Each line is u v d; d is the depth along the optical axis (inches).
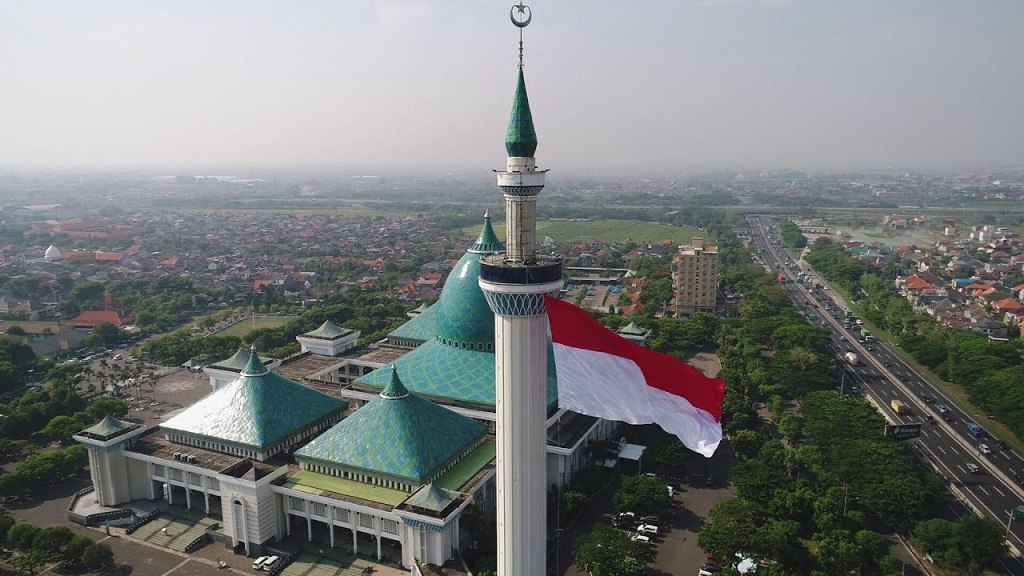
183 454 5984.3
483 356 6776.6
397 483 5339.6
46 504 6186.0
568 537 5531.5
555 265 3371.1
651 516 5728.3
